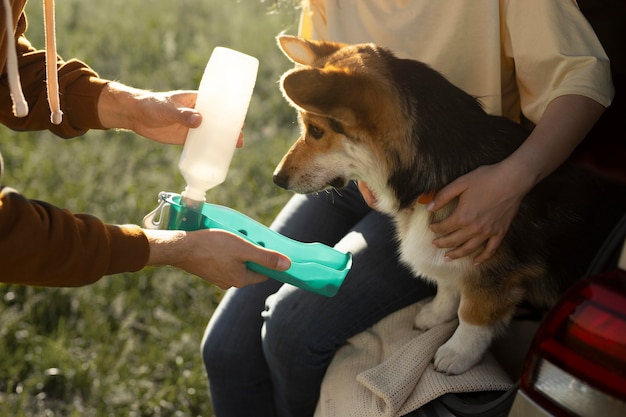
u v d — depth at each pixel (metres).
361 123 2.35
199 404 3.38
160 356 3.60
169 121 2.34
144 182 4.89
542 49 2.38
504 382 2.29
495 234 2.28
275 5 3.14
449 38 2.59
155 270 4.14
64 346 3.64
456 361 2.32
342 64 2.39
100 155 5.20
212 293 4.00
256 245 2.04
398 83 2.37
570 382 1.56
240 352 2.75
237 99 2.13
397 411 2.23
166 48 6.92
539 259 2.43
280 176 2.56
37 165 4.94
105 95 2.45
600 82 2.30
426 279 2.57
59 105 2.27
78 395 3.41
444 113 2.40
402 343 2.48
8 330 3.67
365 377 2.28
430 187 2.38
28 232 1.79
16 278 1.85
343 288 2.59
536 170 2.23
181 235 2.01
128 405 3.35
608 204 2.51
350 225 3.01
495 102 2.63
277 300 2.60
